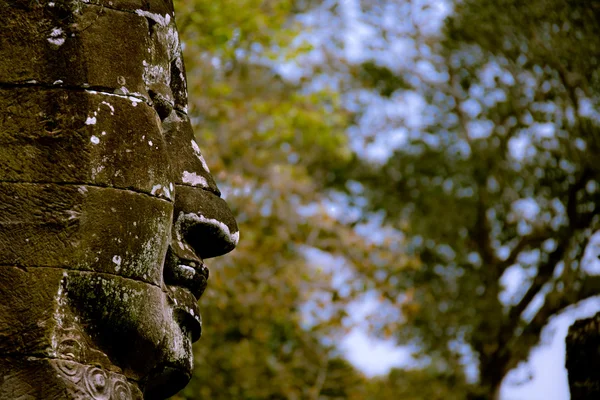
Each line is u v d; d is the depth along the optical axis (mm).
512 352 18078
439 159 19969
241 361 13242
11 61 4242
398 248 14688
